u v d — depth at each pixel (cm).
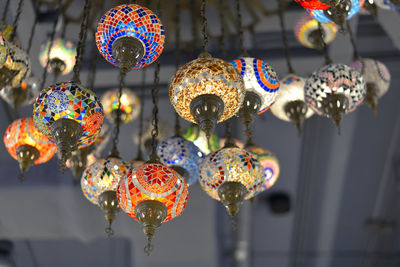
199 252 442
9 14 279
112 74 316
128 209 149
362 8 205
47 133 148
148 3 201
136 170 148
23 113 394
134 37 151
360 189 530
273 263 632
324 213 556
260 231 585
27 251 580
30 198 393
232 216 159
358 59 223
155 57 159
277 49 327
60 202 396
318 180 514
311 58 318
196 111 139
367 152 490
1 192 391
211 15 291
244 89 144
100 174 176
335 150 471
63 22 288
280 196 533
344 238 596
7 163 417
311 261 629
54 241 568
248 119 164
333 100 179
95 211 404
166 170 148
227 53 321
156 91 180
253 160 165
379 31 367
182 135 223
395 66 395
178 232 432
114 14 151
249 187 164
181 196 149
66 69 243
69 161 202
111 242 573
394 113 448
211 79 138
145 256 445
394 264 629
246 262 595
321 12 164
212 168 163
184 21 291
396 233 586
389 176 511
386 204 546
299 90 207
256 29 304
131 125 376
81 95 145
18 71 174
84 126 146
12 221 410
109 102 256
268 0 284
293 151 480
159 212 144
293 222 570
